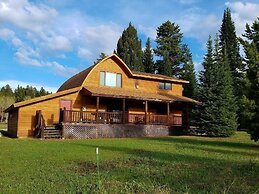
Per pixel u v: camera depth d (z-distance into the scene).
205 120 33.12
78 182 10.09
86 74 33.69
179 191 9.26
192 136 32.62
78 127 28.72
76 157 15.49
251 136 22.80
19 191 8.96
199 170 12.68
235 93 40.78
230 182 10.64
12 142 22.23
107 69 34.94
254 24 23.58
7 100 73.69
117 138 28.84
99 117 30.44
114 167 13.08
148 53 72.19
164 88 38.84
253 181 10.89
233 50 56.41
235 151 19.44
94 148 19.33
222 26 64.50
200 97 35.59
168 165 13.76
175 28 70.25
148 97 33.34
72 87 34.69
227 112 33.09
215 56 36.56
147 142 24.09
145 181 10.47
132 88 36.34
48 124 30.36
